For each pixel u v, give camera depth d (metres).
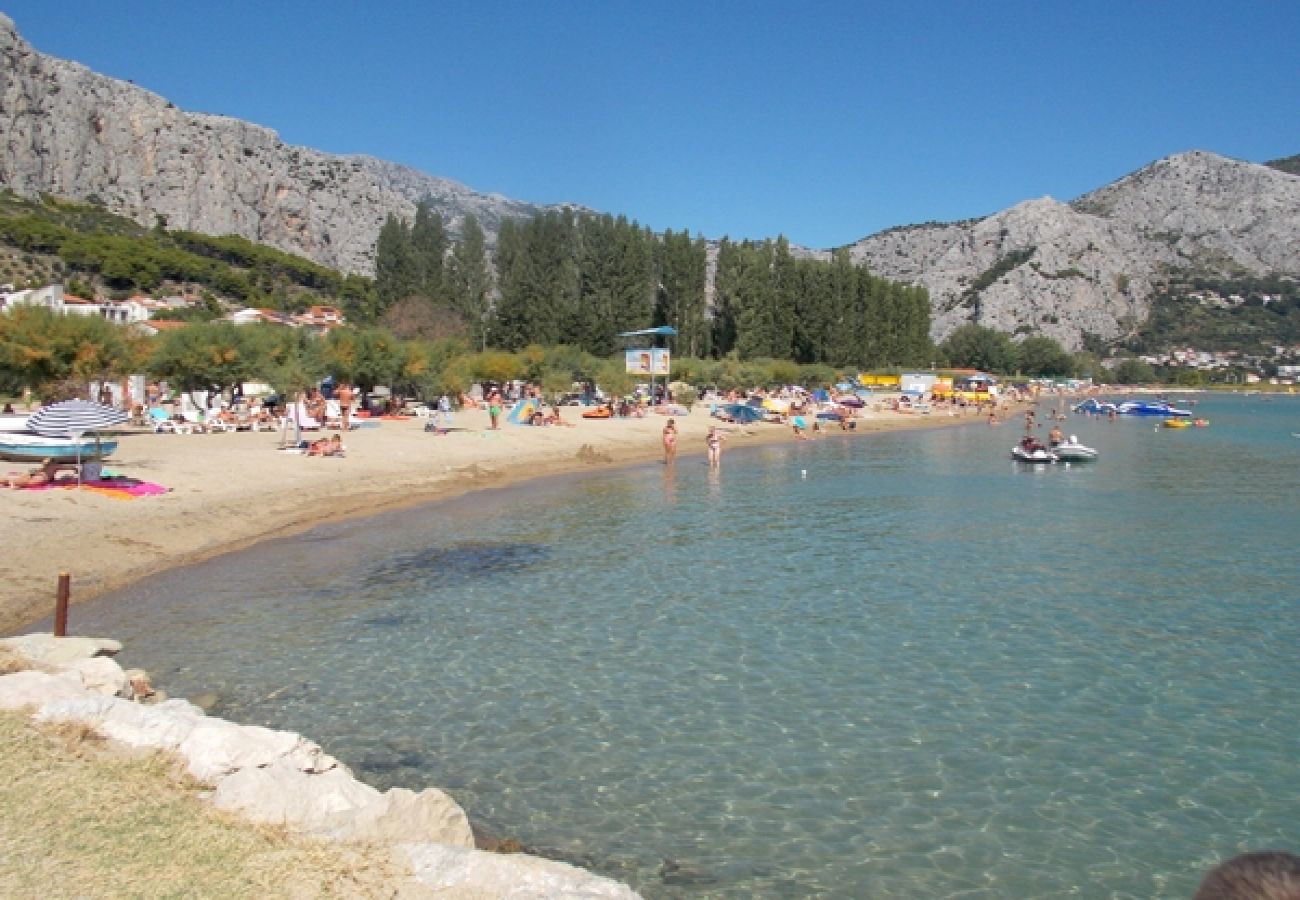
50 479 26.22
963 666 15.19
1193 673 14.87
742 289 106.19
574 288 103.12
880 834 9.83
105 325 42.47
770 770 11.31
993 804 10.51
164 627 16.64
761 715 13.04
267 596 19.16
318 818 7.89
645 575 21.70
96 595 18.47
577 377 87.69
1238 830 9.95
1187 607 18.94
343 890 6.58
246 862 6.88
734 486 39.47
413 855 7.16
